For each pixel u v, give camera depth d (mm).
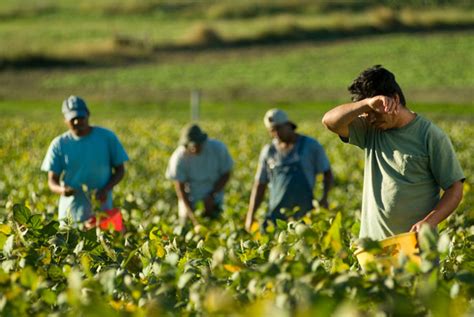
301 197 22734
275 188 22953
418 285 9008
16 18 187625
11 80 118625
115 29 171250
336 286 8852
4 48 137375
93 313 8352
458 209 21203
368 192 13703
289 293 8484
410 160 13078
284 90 113812
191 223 21125
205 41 157375
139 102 103688
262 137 56562
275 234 15773
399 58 144375
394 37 166375
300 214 22766
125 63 136250
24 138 56562
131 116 90375
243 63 139125
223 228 18375
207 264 12148
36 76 122312
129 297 10188
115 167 21938
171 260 10367
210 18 193000
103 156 21547
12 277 10070
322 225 13992
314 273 9086
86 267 10266
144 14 193875
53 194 27688
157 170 42125
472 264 11797
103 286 9578
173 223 21875
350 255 12203
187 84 119438
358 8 199500
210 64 137875
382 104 12547
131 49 144875
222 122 70438
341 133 13445
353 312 7203
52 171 21469
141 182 36938
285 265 9234
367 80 13047
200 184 26141
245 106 100750
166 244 14328
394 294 8812
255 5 199875
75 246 13445
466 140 53906
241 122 71188
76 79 120500
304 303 8102
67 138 21547
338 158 44000
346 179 38656
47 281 10953
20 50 132625
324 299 8336
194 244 15109
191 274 9656
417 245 10969
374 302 8875
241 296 9281
